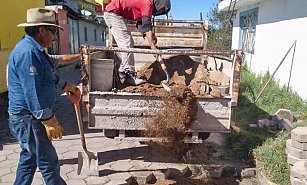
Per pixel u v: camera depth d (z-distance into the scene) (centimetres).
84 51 363
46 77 270
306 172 337
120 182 362
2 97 695
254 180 399
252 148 455
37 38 274
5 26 638
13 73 271
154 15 460
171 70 483
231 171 412
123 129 379
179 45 720
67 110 694
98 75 378
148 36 439
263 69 1092
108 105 373
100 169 396
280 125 558
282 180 377
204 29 716
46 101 264
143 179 376
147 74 464
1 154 440
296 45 827
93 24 2342
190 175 406
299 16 811
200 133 405
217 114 375
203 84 419
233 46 1592
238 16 1484
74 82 1100
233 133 514
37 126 276
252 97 833
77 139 507
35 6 780
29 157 292
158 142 390
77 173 380
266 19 1074
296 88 815
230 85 384
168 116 368
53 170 292
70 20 1727
